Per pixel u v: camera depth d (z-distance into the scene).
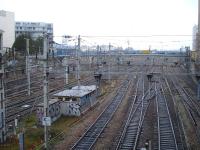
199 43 91.12
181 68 95.62
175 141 25.80
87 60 86.06
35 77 69.94
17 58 70.12
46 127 23.89
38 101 45.06
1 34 27.23
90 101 41.50
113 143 25.69
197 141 26.44
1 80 26.28
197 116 36.47
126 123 31.98
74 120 34.50
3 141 26.14
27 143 25.58
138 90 57.94
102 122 33.06
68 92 39.44
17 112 38.19
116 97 50.16
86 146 24.97
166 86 64.12
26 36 93.62
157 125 31.66
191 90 59.25
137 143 25.61
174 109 40.22
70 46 89.44
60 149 24.25
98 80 52.94
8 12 125.81
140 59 108.00
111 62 92.81
